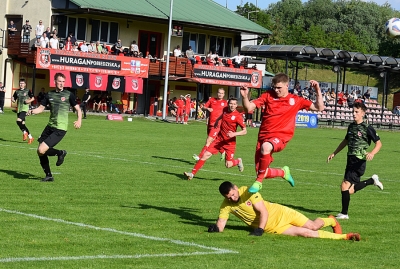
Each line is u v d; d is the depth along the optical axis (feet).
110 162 60.64
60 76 44.68
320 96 34.09
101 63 146.10
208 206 39.55
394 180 61.16
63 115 44.91
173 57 161.99
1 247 26.53
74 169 53.78
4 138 78.13
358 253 28.73
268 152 33.01
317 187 52.34
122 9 159.53
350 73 298.15
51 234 29.35
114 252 26.66
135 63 150.82
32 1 160.15
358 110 39.17
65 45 145.38
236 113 51.85
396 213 41.04
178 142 90.58
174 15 169.58
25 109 73.92
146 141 89.10
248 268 25.08
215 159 72.38
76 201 38.58
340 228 32.09
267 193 47.37
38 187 43.01
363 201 45.85
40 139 45.37
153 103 164.76
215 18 182.39
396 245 31.04
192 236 30.40
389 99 277.64
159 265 24.90
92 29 163.02
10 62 157.07
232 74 166.91
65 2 155.33
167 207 38.34
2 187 42.24
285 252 28.07
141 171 55.31
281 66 296.10
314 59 173.78
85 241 28.32
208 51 183.83
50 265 24.17
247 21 193.16
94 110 153.07
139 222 33.22
